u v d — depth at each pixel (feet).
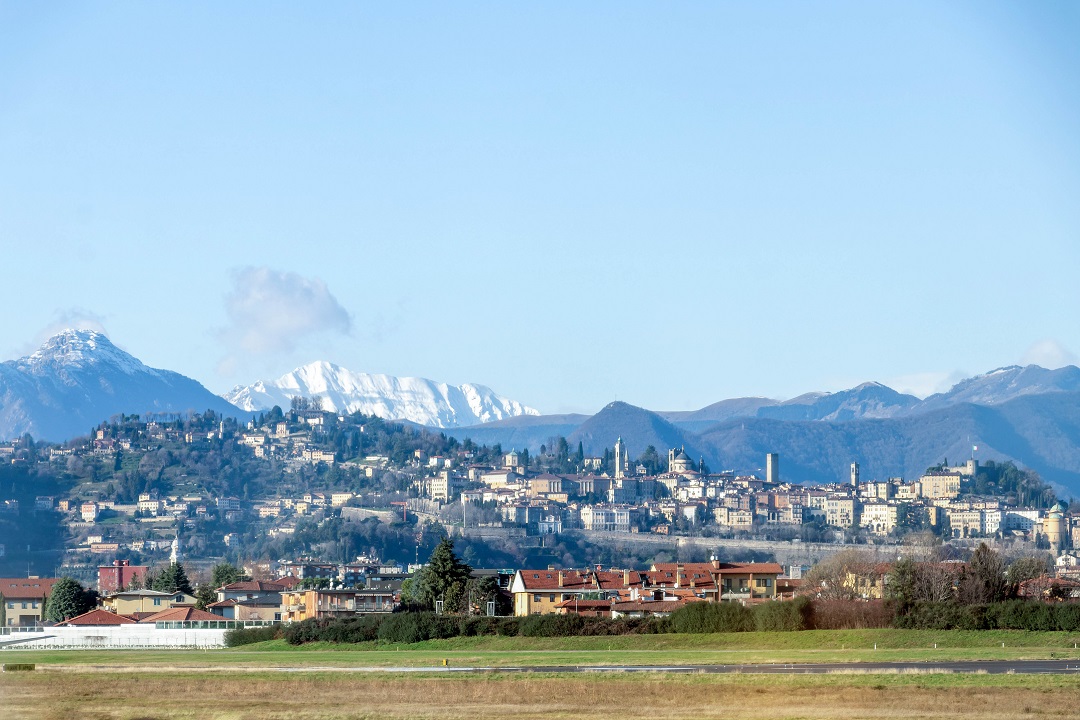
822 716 587.27
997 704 604.08
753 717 588.91
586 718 593.01
